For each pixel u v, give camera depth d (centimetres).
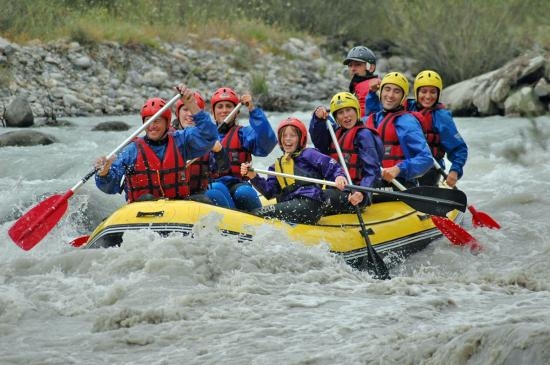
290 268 1462
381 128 1909
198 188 1716
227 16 4916
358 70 2314
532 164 955
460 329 947
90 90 3762
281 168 1747
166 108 1625
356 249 1630
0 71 3625
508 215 2034
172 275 1380
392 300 1285
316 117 1844
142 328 1172
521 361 783
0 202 2128
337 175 1711
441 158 2066
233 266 1427
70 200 2092
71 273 1462
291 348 1059
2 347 1122
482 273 1541
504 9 4644
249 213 1603
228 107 1866
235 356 1039
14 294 1322
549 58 3862
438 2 4688
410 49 4712
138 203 1605
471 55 4522
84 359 1063
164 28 4472
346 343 1067
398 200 1853
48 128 3266
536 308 1217
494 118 3666
